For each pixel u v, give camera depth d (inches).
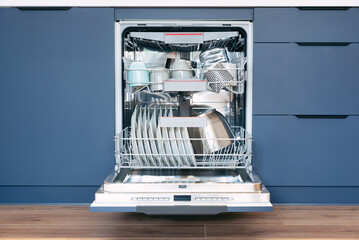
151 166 50.8
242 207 41.9
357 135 57.6
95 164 57.8
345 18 55.9
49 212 56.2
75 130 57.5
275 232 49.1
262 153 57.7
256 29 56.0
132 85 51.8
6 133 57.7
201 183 43.7
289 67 56.6
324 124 57.5
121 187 43.6
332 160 57.9
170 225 51.9
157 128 52.5
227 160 54.6
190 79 50.0
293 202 59.6
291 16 55.8
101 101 57.1
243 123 58.1
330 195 59.3
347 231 49.3
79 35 56.3
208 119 51.9
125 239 46.9
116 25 56.3
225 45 60.7
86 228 50.4
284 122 57.4
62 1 55.4
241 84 52.4
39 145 57.8
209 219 54.2
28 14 56.1
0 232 48.8
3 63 56.8
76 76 56.8
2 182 58.4
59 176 58.2
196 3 55.1
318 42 56.1
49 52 56.6
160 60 61.9
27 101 57.2
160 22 55.9
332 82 56.7
